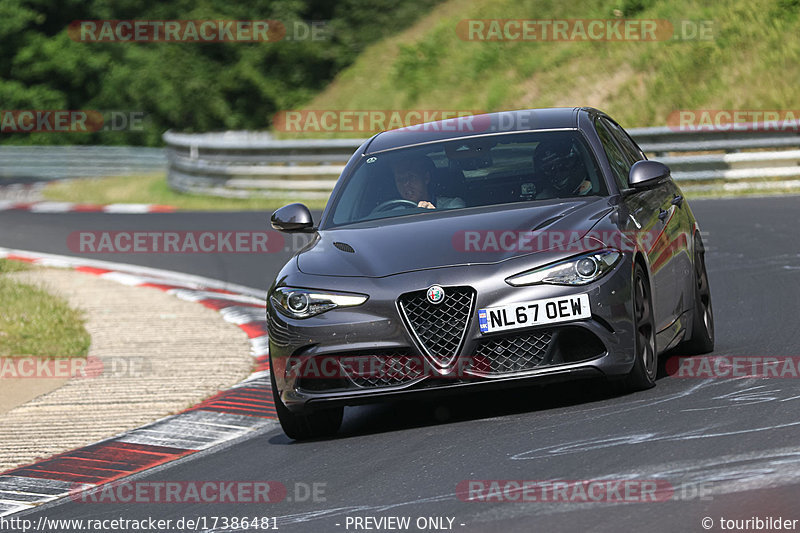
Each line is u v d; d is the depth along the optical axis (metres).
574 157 23.12
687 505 13.29
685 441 16.36
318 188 80.06
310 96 138.12
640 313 20.31
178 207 84.81
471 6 113.88
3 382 30.95
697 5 85.62
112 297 46.75
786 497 13.17
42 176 134.62
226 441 22.78
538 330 19.44
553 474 15.60
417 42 110.56
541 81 91.81
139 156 129.75
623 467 15.39
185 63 142.88
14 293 46.53
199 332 37.38
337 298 20.20
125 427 24.89
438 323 19.62
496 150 23.86
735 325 27.94
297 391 20.56
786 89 72.81
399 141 25.33
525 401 21.39
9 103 172.25
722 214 51.25
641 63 83.88
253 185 83.44
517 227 20.64
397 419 21.95
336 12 139.12
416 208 22.88
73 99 175.38
